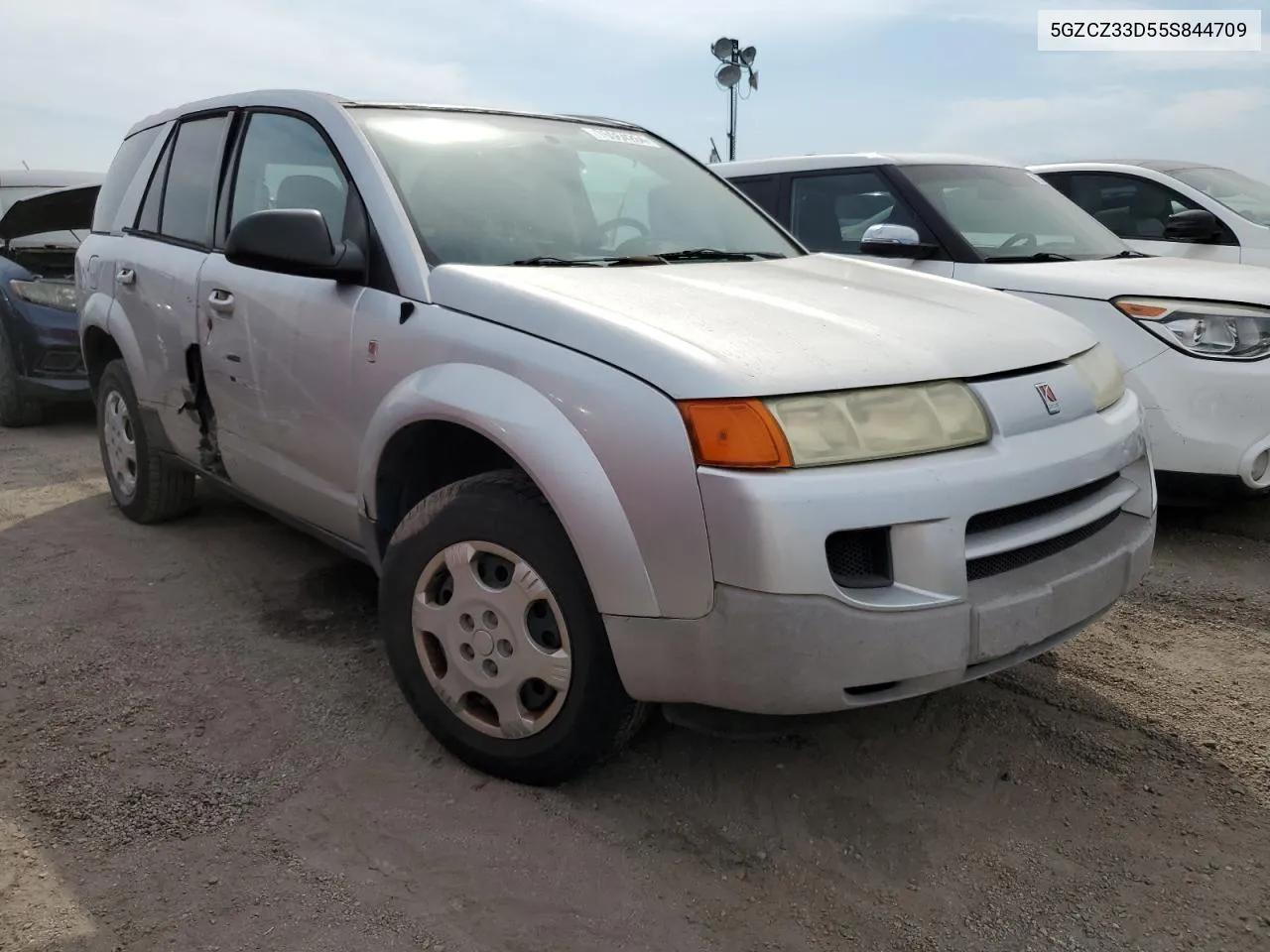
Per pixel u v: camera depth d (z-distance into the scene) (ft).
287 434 10.87
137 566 13.62
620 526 7.31
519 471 8.39
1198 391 13.60
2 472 18.98
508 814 8.13
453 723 8.73
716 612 7.09
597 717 7.90
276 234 9.47
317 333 10.14
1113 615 12.14
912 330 8.38
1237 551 14.19
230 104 13.08
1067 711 9.85
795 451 6.99
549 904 7.11
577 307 8.14
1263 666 10.80
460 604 8.48
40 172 26.53
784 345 7.64
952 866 7.59
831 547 7.14
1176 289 13.99
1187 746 9.25
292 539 14.73
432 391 8.57
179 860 7.55
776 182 19.76
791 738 9.33
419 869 7.47
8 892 7.19
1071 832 8.00
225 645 11.22
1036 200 18.48
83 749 9.07
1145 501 9.20
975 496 7.36
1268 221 21.47
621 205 11.68
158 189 14.40
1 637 11.41
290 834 7.86
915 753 9.11
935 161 18.66
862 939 6.84
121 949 6.64
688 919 7.00
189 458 13.39
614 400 7.43
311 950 6.65
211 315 11.95
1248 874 7.50
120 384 14.78
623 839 7.86
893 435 7.35
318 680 10.37
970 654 7.37
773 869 7.55
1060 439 8.13
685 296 8.78
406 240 9.55
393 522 9.73
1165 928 6.96
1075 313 14.67
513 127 12.01
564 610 7.82
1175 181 22.12
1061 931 6.92
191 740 9.23
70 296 22.84
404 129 10.98
